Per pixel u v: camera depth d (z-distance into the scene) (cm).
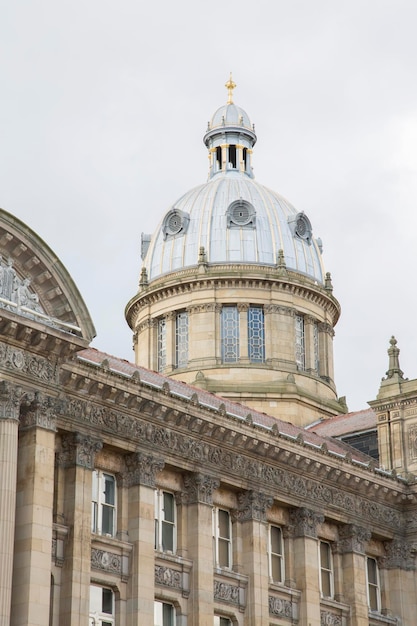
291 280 9744
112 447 6053
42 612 5178
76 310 5731
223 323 9669
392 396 8100
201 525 6381
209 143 11031
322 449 7138
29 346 5456
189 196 10450
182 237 10094
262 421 7581
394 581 7619
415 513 7750
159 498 6341
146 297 9938
